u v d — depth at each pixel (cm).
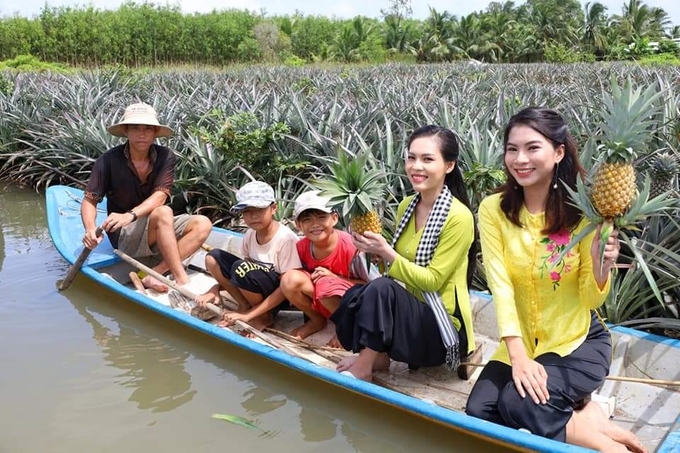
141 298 396
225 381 350
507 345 261
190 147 683
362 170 284
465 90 963
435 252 296
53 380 351
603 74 1266
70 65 3103
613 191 216
